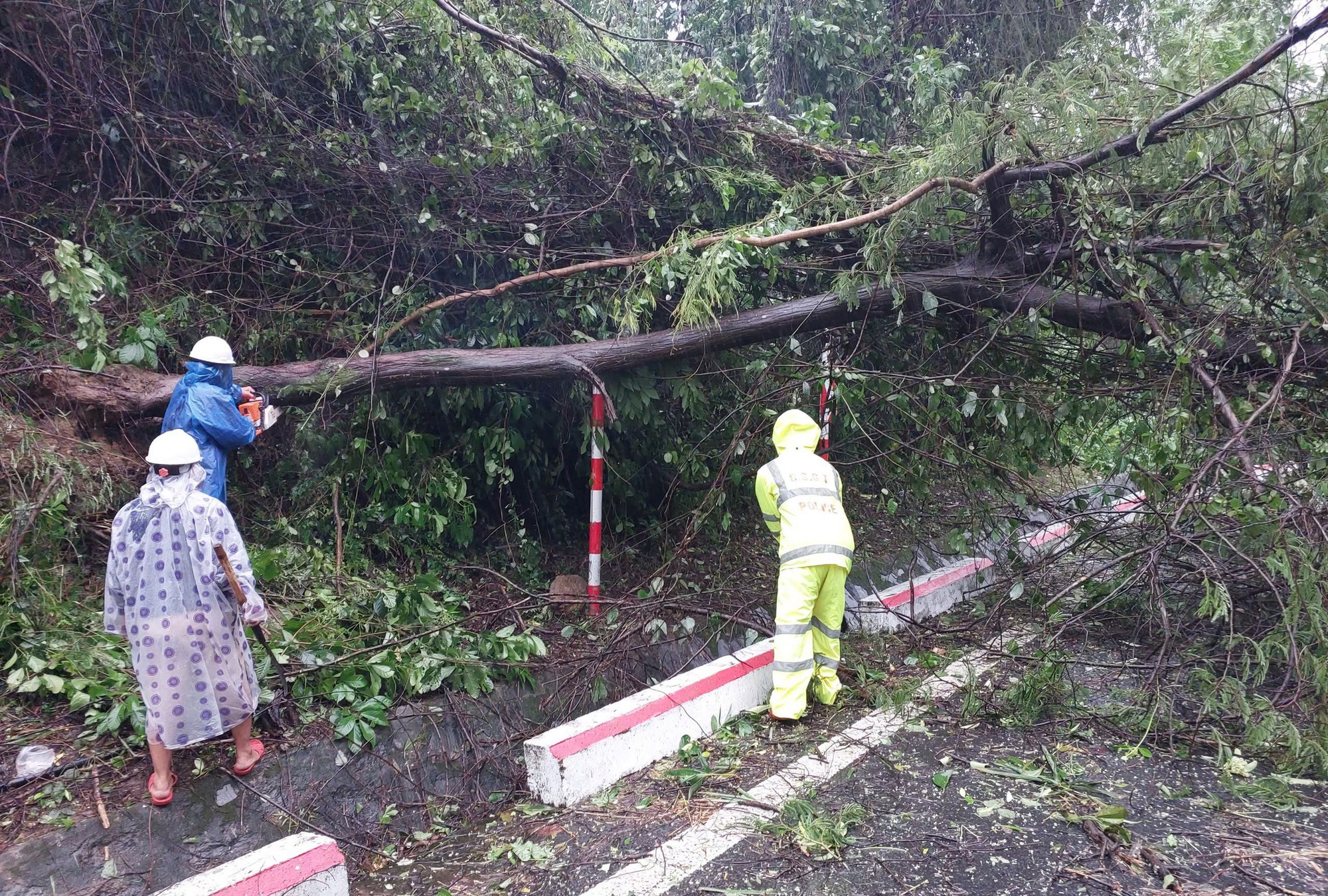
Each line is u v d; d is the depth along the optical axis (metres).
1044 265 5.19
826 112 6.41
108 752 3.16
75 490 4.04
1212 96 4.12
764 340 5.45
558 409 5.88
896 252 5.36
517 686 4.33
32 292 4.71
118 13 4.96
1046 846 3.15
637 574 6.06
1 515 3.76
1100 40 4.91
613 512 6.39
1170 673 4.58
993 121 4.71
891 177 5.53
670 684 4.15
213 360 3.92
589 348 5.21
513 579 5.61
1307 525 3.79
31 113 4.94
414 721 3.84
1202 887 2.87
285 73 5.35
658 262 4.96
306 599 4.42
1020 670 4.82
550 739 3.59
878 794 3.56
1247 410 4.33
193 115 5.19
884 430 5.71
